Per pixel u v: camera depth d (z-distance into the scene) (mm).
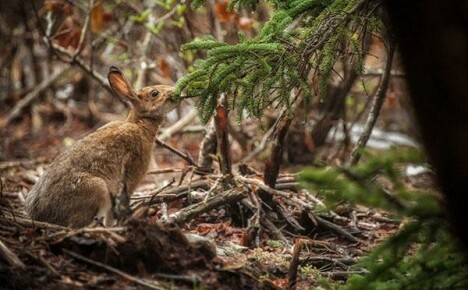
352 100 20125
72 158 11008
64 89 25469
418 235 8234
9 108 25500
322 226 12828
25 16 22969
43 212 10695
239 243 11938
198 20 20266
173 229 9195
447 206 7426
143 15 18297
